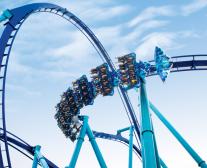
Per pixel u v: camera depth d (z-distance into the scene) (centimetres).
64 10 3794
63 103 3144
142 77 2480
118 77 2738
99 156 2717
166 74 2617
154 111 3088
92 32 4047
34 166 3250
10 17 3120
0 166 2369
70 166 2588
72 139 3072
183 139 2831
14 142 3669
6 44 2972
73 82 3020
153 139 2148
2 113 2597
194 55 3925
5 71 2834
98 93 2938
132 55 2558
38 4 3453
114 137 4716
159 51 2658
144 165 2031
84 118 2847
